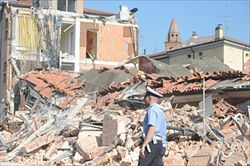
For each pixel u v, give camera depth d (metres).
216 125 17.41
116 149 15.84
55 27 46.53
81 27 48.09
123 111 23.36
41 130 20.09
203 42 58.66
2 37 47.84
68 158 17.02
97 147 16.48
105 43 49.34
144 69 38.69
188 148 14.80
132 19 50.84
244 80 23.62
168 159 13.70
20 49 45.22
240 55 55.31
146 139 8.47
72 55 47.44
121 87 30.59
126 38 50.41
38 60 45.31
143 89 28.73
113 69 36.25
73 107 24.48
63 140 18.42
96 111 24.34
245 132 15.07
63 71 42.50
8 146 20.34
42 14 46.44
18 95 42.91
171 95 25.64
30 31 45.81
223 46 53.72
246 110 22.22
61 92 32.97
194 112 19.66
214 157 13.35
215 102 23.75
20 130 23.53
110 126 16.62
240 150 13.56
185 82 26.44
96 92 31.86
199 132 15.91
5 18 46.84
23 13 45.84
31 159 17.58
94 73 36.28
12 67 44.62
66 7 50.50
